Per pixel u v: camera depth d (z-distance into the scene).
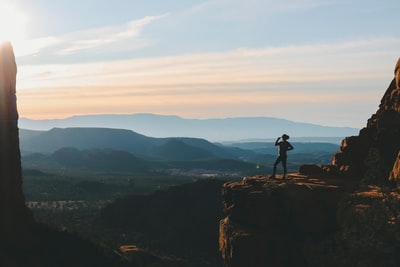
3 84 34.97
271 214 33.62
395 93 42.16
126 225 139.88
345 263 27.84
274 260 32.06
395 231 25.83
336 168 40.78
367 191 31.77
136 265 42.19
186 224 124.56
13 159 34.78
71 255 36.38
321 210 32.41
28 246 33.44
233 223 35.66
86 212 178.12
